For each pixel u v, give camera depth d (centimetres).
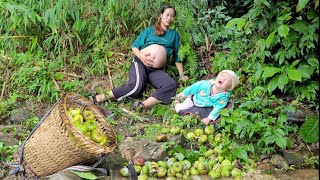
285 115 331
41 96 393
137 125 363
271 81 349
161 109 376
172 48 410
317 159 314
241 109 342
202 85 354
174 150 320
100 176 296
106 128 299
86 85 421
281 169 309
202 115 355
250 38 396
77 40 449
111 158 310
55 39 439
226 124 335
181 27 432
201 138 334
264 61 380
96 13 446
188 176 303
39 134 279
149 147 321
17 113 366
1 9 444
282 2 360
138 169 302
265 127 326
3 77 411
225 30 429
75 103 299
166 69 423
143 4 436
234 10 477
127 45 446
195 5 459
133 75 395
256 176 298
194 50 439
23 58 426
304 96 353
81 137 271
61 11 433
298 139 334
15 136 335
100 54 440
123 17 444
